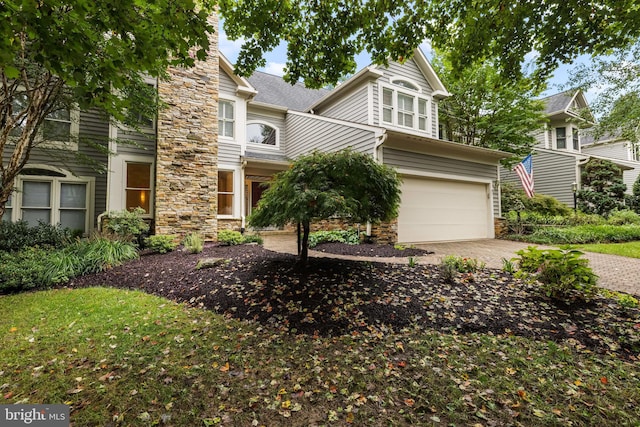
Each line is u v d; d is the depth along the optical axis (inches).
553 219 472.7
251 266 218.1
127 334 136.7
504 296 166.4
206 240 354.3
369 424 81.9
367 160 194.7
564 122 661.3
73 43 87.5
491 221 427.2
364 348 123.0
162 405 90.4
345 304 158.6
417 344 124.7
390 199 201.0
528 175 443.8
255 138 527.8
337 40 173.2
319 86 193.3
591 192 567.2
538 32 158.7
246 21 164.1
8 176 229.9
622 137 405.1
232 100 439.2
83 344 128.3
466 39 175.8
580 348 120.1
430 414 85.2
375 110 443.2
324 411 87.4
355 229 354.0
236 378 103.7
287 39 174.2
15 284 201.0
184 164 345.4
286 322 145.5
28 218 331.6
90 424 83.1
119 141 323.3
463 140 611.5
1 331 141.5
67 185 352.2
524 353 117.3
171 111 339.9
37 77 235.6
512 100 542.9
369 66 424.5
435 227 377.7
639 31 143.9
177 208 339.9
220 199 430.0
